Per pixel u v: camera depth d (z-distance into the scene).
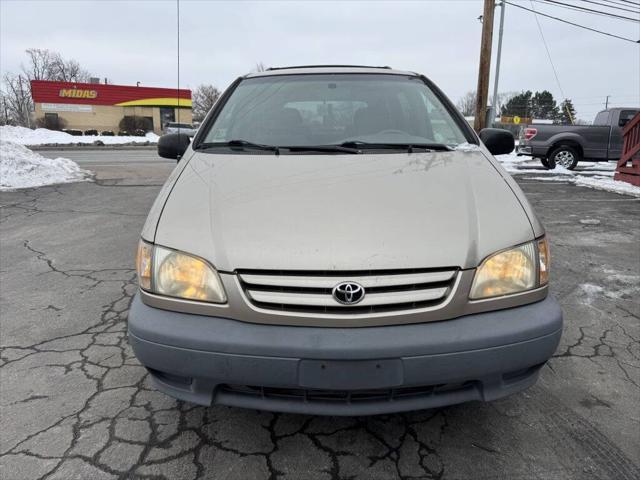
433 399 1.76
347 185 2.08
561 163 12.26
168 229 1.90
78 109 38.91
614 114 12.17
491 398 1.79
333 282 1.68
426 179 2.15
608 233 5.56
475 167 2.30
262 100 3.02
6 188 8.42
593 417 2.21
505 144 3.00
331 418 2.22
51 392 2.42
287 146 2.60
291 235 1.78
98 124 39.62
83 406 2.31
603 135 11.98
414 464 1.93
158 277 1.84
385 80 3.18
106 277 4.09
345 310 1.68
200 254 1.80
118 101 39.75
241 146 2.63
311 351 1.64
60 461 1.95
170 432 2.12
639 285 3.87
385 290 1.70
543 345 1.77
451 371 1.69
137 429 2.14
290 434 2.12
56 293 3.73
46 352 2.83
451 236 1.80
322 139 2.69
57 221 6.11
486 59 13.34
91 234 5.49
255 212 1.91
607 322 3.20
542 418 2.21
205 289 1.77
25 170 9.40
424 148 2.54
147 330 1.77
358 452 2.00
